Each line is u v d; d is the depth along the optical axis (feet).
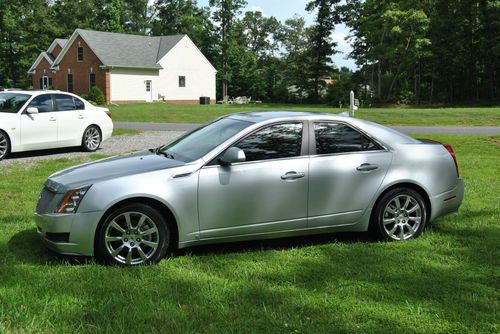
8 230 20.39
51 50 181.88
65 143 43.16
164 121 87.40
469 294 14.33
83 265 16.31
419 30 159.12
